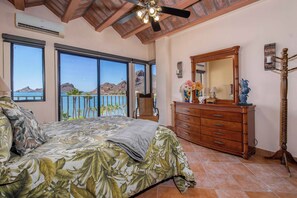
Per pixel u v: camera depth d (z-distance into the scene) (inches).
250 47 113.9
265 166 91.7
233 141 106.6
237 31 120.5
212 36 137.1
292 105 96.9
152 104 182.9
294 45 95.1
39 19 127.6
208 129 120.9
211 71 137.8
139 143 59.9
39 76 131.0
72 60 153.1
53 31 135.3
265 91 107.5
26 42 122.0
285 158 90.4
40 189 40.5
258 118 111.0
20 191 38.6
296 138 95.8
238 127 103.7
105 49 169.6
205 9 124.6
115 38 177.3
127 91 193.9
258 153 110.7
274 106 104.0
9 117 46.1
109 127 78.2
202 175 82.9
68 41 144.4
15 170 38.7
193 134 132.9
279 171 85.8
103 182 49.9
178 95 170.1
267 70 106.0
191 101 149.9
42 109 130.6
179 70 167.2
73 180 44.9
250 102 114.7
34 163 41.2
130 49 190.7
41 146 52.4
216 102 134.1
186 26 146.0
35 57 129.3
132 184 57.6
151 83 208.8
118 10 126.8
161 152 69.1
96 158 49.6
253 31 112.0
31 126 51.9
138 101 182.9
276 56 101.6
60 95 144.0
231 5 112.3
